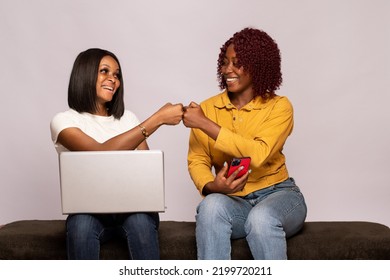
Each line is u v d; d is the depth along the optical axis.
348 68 3.31
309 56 3.31
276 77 2.30
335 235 2.15
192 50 3.34
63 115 2.23
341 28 3.30
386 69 3.30
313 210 3.38
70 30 3.34
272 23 3.31
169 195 3.37
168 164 3.36
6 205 3.40
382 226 2.29
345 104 3.33
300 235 2.16
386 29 3.28
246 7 3.32
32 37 3.34
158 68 3.35
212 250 1.97
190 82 3.35
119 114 2.36
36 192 3.38
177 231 2.24
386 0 3.28
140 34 3.34
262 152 2.12
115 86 2.32
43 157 3.37
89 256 1.97
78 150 2.16
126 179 1.95
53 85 3.35
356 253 2.11
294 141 3.35
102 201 1.96
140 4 3.34
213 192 2.15
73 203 1.96
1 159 3.39
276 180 2.25
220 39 3.33
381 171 3.35
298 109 3.33
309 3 3.29
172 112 2.11
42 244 2.18
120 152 1.95
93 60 2.28
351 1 3.29
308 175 3.37
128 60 3.35
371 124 3.33
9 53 3.36
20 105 3.37
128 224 1.99
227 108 2.30
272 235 1.96
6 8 3.35
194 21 3.34
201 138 2.30
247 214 2.11
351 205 3.37
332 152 3.35
